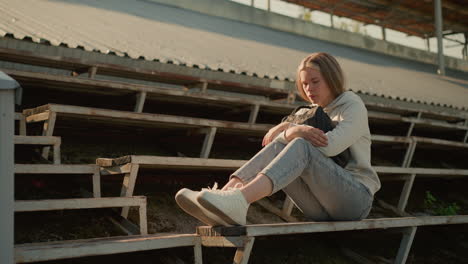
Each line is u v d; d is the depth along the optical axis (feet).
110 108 14.20
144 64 15.53
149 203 10.10
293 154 6.88
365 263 9.77
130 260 7.95
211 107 14.89
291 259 9.17
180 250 8.59
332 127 7.57
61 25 17.19
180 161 9.15
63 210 8.84
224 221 6.75
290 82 18.28
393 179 13.74
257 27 39.63
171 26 25.39
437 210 14.32
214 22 34.01
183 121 11.20
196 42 21.84
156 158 8.81
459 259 11.22
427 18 58.85
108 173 9.04
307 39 41.98
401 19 59.52
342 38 47.88
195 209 6.69
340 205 7.59
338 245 10.30
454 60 57.26
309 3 52.70
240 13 41.24
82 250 6.54
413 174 13.33
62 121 11.11
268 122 17.19
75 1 24.75
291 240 10.07
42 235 7.88
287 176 6.76
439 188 16.42
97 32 17.67
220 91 17.97
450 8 56.03
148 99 13.51
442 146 16.76
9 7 18.10
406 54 52.85
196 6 38.22
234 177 7.03
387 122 17.34
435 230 12.56
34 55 12.46
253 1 46.47
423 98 22.39
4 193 5.24
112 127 12.12
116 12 24.90
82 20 19.66
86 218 8.85
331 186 7.32
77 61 13.11
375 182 7.88
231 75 17.15
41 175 9.55
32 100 13.04
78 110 9.89
